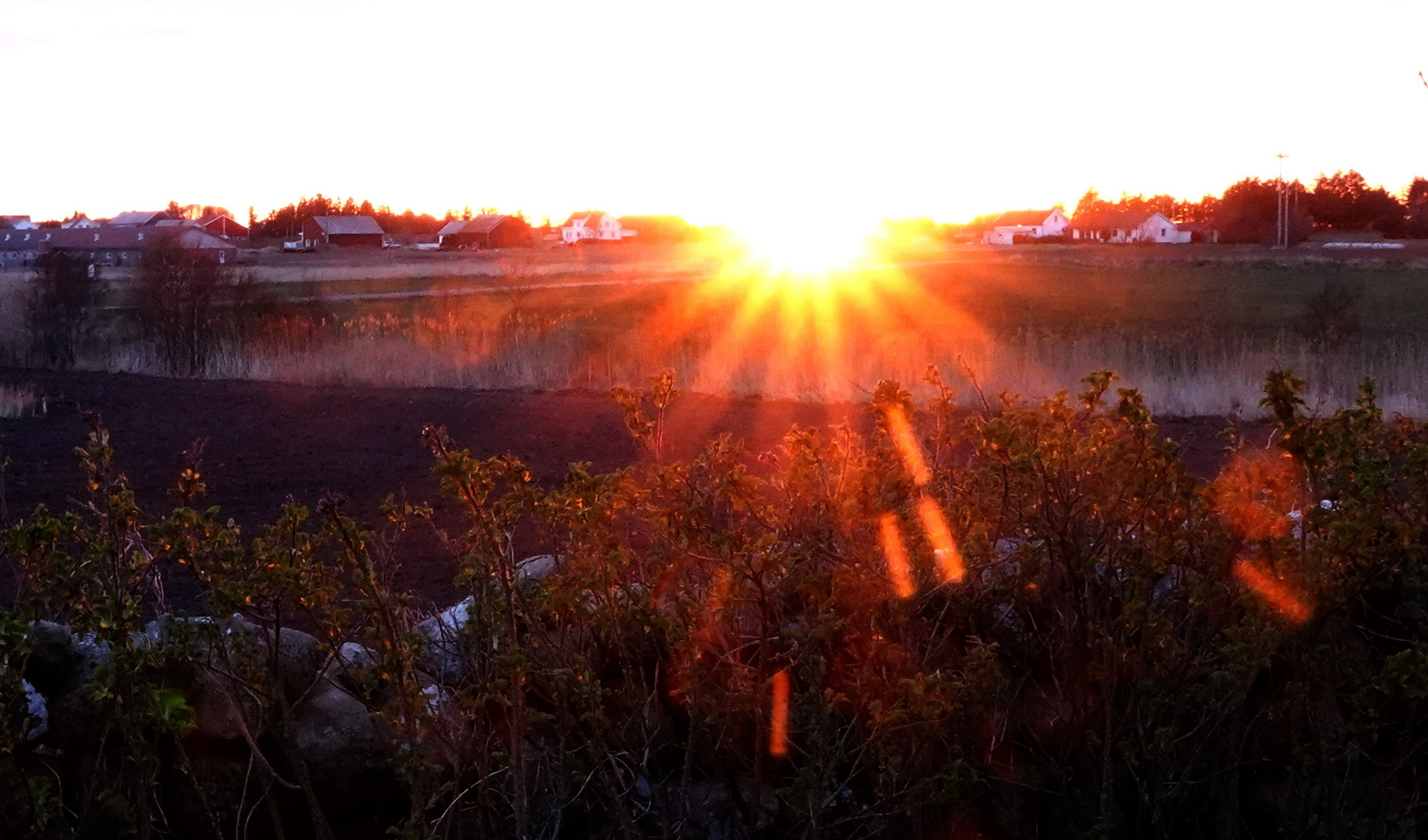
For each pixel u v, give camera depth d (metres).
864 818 3.17
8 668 2.99
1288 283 46.47
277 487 9.87
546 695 3.55
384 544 4.60
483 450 11.68
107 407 15.46
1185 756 3.39
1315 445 3.12
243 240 119.69
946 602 3.45
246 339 22.06
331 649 3.22
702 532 3.32
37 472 10.52
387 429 13.23
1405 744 3.26
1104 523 3.38
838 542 3.53
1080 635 3.34
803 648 3.12
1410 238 92.94
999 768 3.48
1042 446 3.21
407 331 24.52
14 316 25.03
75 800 3.43
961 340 19.86
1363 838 3.25
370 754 3.49
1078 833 3.24
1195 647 3.31
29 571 3.22
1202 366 14.69
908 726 2.93
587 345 20.22
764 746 3.62
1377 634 3.50
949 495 3.70
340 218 116.81
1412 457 3.09
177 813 3.36
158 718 2.94
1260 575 3.11
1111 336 21.20
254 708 3.34
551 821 3.49
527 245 120.75
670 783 3.68
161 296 21.73
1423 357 14.56
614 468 10.39
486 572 3.05
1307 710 3.26
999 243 130.50
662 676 3.74
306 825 3.46
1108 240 117.50
